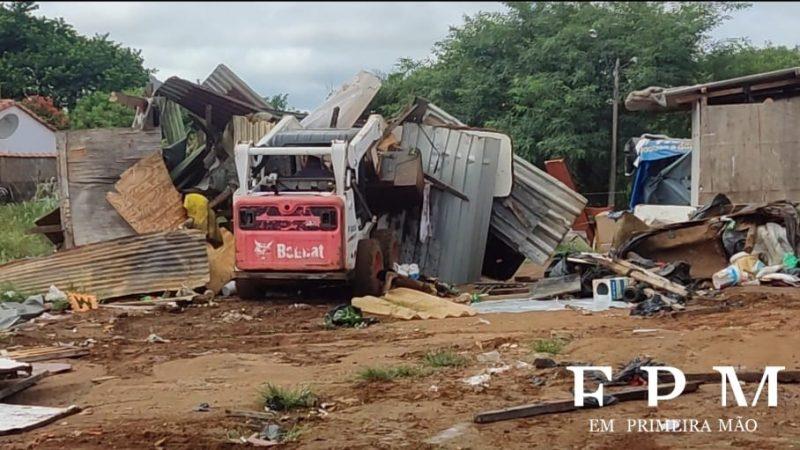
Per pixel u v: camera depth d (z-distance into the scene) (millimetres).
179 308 15609
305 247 15852
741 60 36281
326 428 8070
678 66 35594
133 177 18578
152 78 22312
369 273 16219
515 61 37812
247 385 9820
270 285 17234
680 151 26734
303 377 10102
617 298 14977
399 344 12000
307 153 16047
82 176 18578
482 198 19297
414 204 19234
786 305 13594
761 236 16625
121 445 7742
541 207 20109
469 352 11172
